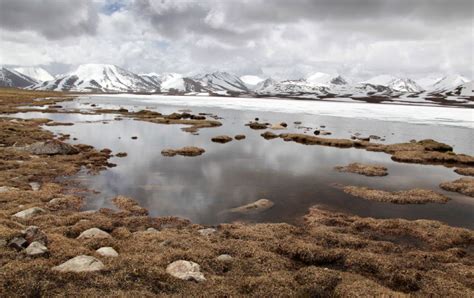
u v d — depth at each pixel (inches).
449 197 1368.1
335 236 906.7
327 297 591.2
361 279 655.1
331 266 749.9
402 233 975.6
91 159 1823.3
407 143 2539.4
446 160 2091.5
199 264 677.3
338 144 2573.8
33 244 652.1
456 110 6579.7
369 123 4180.6
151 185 1417.3
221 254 755.4
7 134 2357.3
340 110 6363.2
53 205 1087.0
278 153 2212.1
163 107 6446.9
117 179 1486.2
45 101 6540.4
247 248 784.3
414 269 719.7
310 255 770.8
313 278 641.0
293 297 567.8
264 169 1760.6
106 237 781.9
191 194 1317.7
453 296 616.1
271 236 886.4
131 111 5059.1
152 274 601.3
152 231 896.3
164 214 1105.4
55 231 817.5
